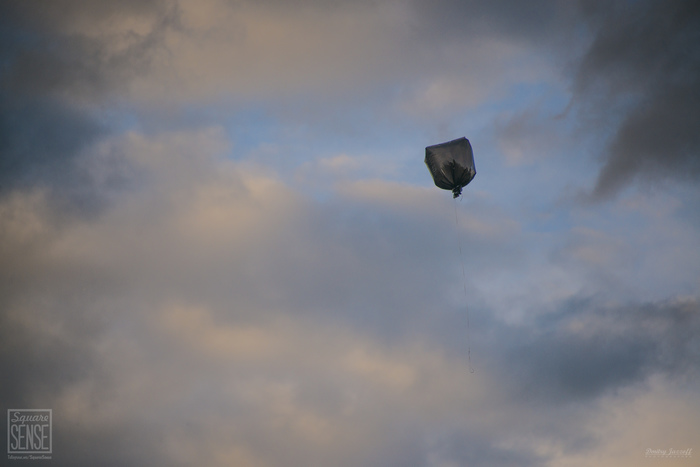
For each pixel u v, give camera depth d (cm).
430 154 2988
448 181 2984
